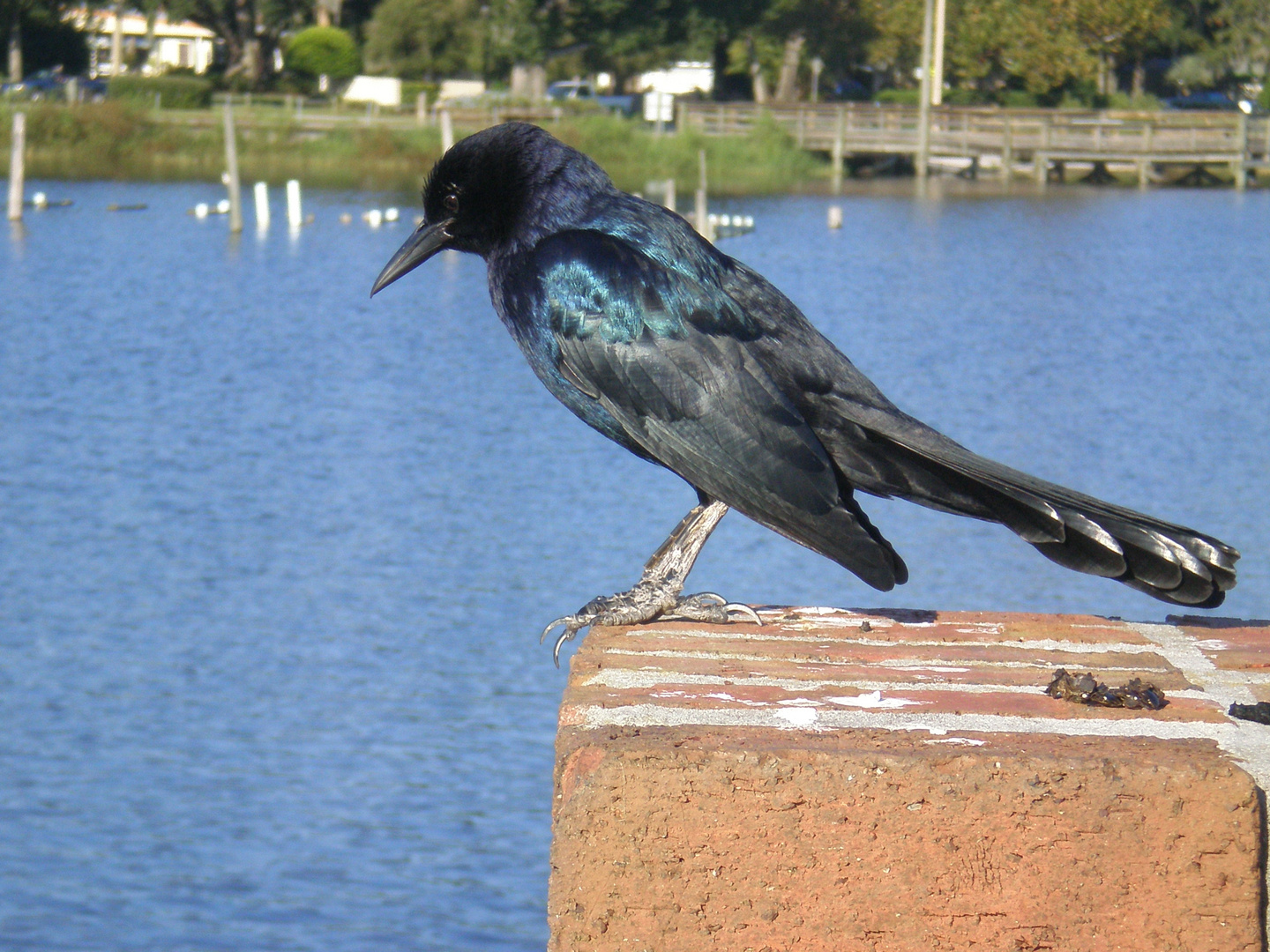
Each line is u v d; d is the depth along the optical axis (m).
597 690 3.61
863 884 3.00
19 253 41.31
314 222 50.72
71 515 17.03
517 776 10.21
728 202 61.25
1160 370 26.36
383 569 14.89
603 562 15.15
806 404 4.57
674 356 4.61
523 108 74.56
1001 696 3.59
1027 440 20.80
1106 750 3.06
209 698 11.56
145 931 8.34
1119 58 98.88
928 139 75.56
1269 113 75.69
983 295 35.81
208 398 23.94
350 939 8.23
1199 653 4.12
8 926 8.27
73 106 72.81
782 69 91.50
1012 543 15.52
